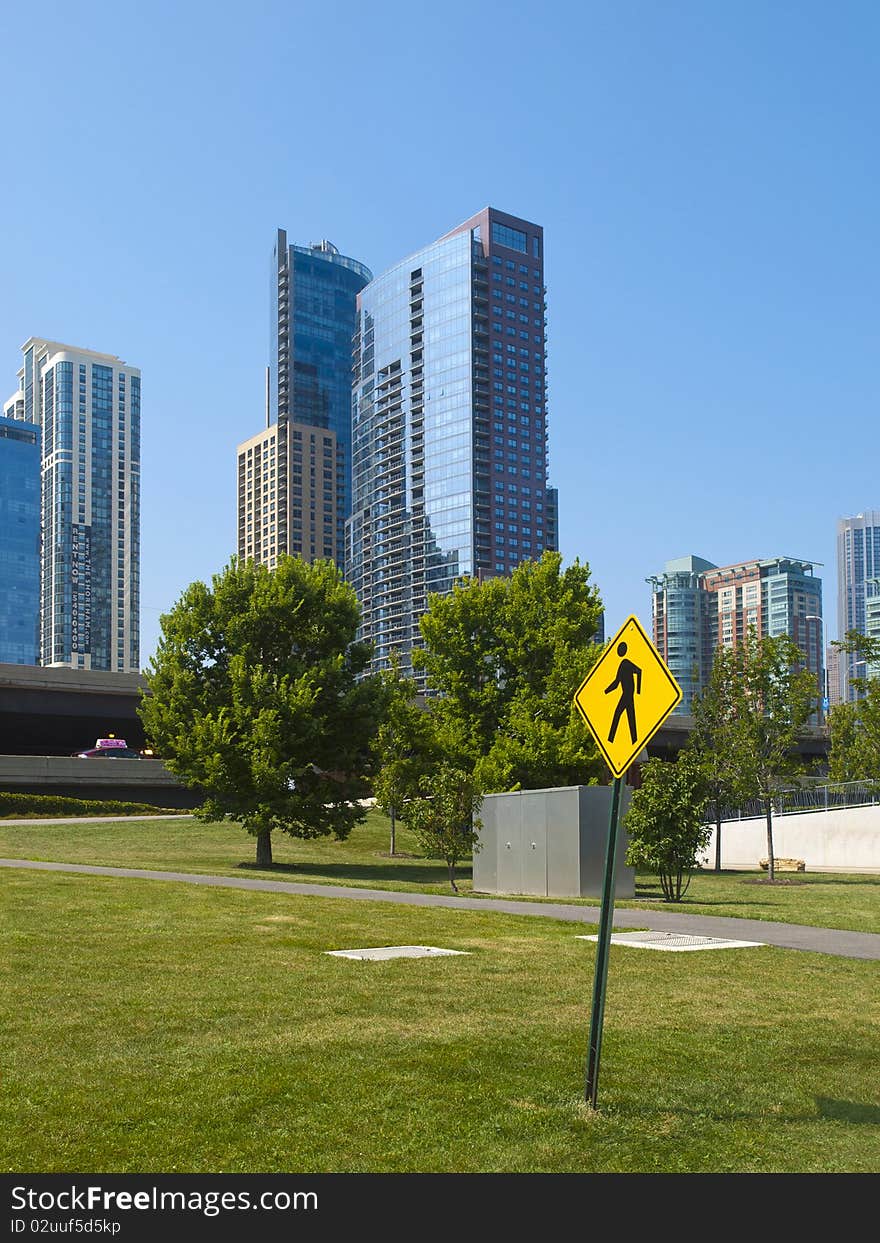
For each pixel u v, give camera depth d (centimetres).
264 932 1514
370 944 1416
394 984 1114
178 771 3741
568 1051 848
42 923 1548
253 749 3622
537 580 4228
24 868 2603
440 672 4275
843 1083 780
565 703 3909
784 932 1622
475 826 2906
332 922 1653
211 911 1756
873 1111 716
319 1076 763
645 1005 1033
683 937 1534
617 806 749
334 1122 670
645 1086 761
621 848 2544
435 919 1723
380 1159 616
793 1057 848
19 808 5678
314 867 3966
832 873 4428
